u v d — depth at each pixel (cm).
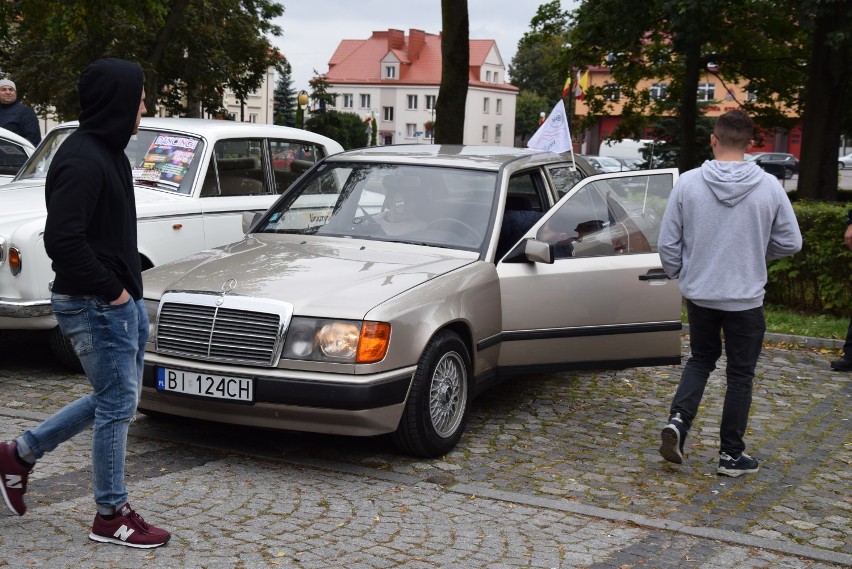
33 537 443
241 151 908
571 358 686
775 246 582
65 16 1991
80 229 400
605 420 702
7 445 441
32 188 871
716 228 573
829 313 1138
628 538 481
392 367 558
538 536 478
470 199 684
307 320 553
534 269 664
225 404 560
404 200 693
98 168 405
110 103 411
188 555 434
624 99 3180
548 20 2902
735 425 584
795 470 604
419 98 12675
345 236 684
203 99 4056
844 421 721
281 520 485
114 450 433
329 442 623
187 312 575
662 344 716
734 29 2586
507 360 661
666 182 731
